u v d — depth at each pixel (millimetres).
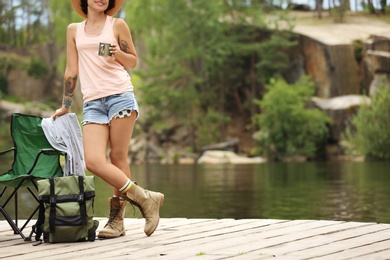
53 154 5801
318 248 4898
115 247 5176
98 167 5609
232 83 48781
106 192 15398
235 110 48938
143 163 40812
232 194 14516
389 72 39062
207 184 18047
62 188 5434
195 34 48812
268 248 4938
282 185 16953
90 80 5746
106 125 5750
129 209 11500
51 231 5371
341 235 5469
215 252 4816
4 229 6352
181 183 18734
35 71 64062
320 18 49469
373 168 25109
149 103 46969
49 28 70750
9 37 77312
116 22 5805
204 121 46594
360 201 12305
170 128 46594
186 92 46625
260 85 48250
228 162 39000
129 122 5762
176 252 4863
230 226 6113
